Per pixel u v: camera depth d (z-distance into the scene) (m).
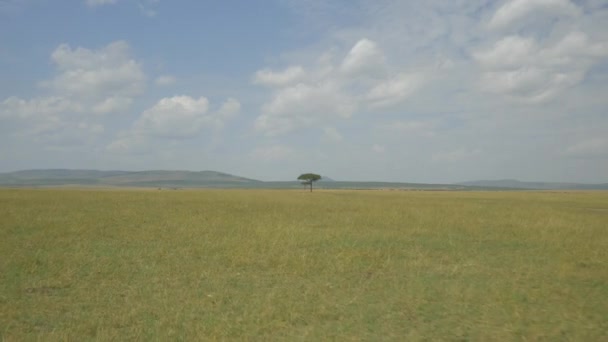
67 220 24.16
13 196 44.81
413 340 8.12
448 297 10.77
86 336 8.20
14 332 8.29
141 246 17.28
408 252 16.84
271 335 8.30
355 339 8.14
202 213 30.42
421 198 62.62
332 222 26.47
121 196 52.09
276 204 42.03
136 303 10.11
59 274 12.66
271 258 14.88
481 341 8.09
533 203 50.22
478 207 39.94
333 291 11.27
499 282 12.26
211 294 10.85
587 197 75.31
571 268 13.99
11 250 15.87
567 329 8.64
